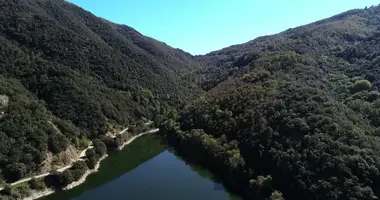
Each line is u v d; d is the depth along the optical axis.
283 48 130.50
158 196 67.50
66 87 104.94
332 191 50.41
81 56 134.88
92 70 134.88
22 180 64.94
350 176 51.56
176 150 103.38
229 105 96.94
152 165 90.06
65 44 135.88
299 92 78.69
